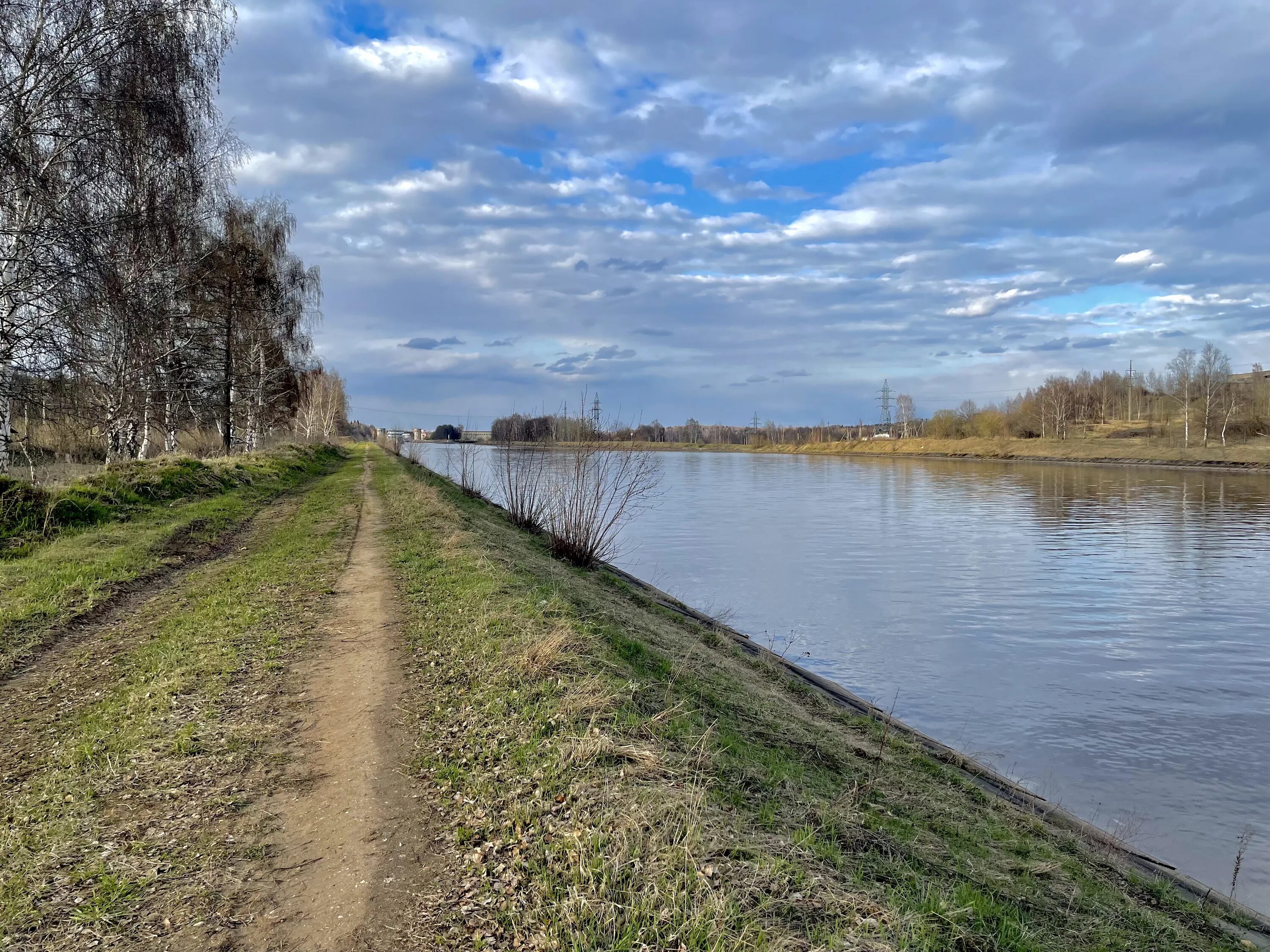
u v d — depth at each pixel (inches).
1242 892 304.3
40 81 531.8
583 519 687.1
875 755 335.6
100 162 569.3
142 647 324.2
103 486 634.2
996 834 276.5
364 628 363.3
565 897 153.1
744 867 165.9
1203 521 1494.8
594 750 209.5
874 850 216.8
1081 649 641.6
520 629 330.6
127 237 630.5
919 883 201.2
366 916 151.9
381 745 232.8
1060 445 3927.2
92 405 685.9
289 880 163.8
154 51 597.0
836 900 161.8
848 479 2709.2
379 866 169.3
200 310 967.0
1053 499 1937.7
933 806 285.1
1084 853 285.9
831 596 827.4
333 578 470.0
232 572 479.8
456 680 286.4
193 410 1149.1
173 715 250.8
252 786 205.6
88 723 243.6
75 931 145.4
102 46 563.5
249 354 1258.0
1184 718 494.0
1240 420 3508.9
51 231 536.7
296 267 1381.6
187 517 641.0
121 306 620.1
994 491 2201.0
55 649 320.5
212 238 895.1
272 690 277.6
